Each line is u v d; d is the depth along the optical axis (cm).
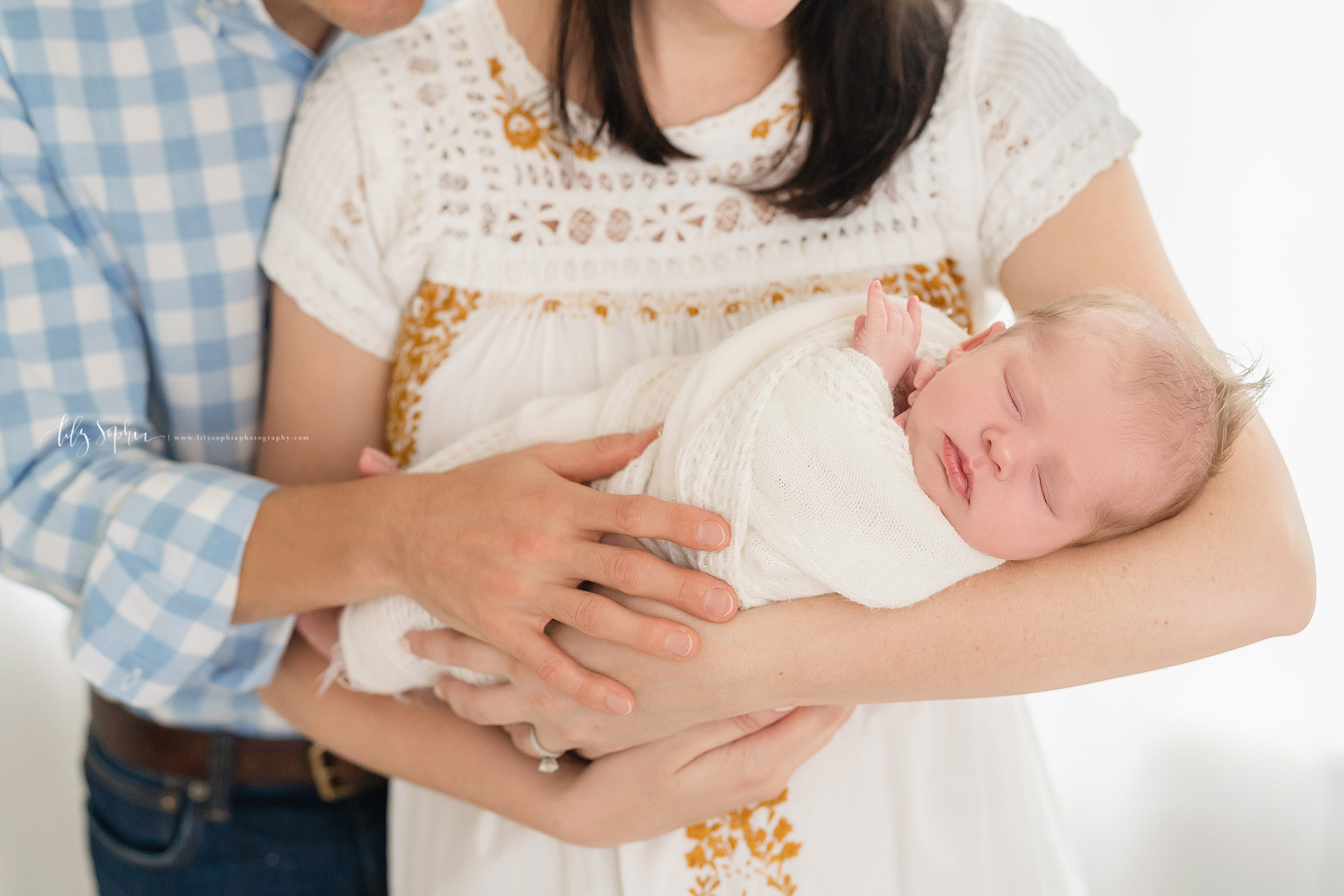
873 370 93
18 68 125
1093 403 91
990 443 91
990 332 103
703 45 114
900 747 110
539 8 117
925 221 116
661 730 99
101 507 117
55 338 126
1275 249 190
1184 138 192
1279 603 91
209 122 130
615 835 105
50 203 128
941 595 93
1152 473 91
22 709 210
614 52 110
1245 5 187
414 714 119
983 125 114
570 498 96
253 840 143
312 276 119
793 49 115
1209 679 201
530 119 119
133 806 144
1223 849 201
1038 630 91
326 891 145
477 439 114
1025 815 109
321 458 126
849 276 116
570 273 119
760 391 94
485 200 117
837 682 93
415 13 118
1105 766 207
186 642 114
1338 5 182
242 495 113
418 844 125
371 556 104
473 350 118
